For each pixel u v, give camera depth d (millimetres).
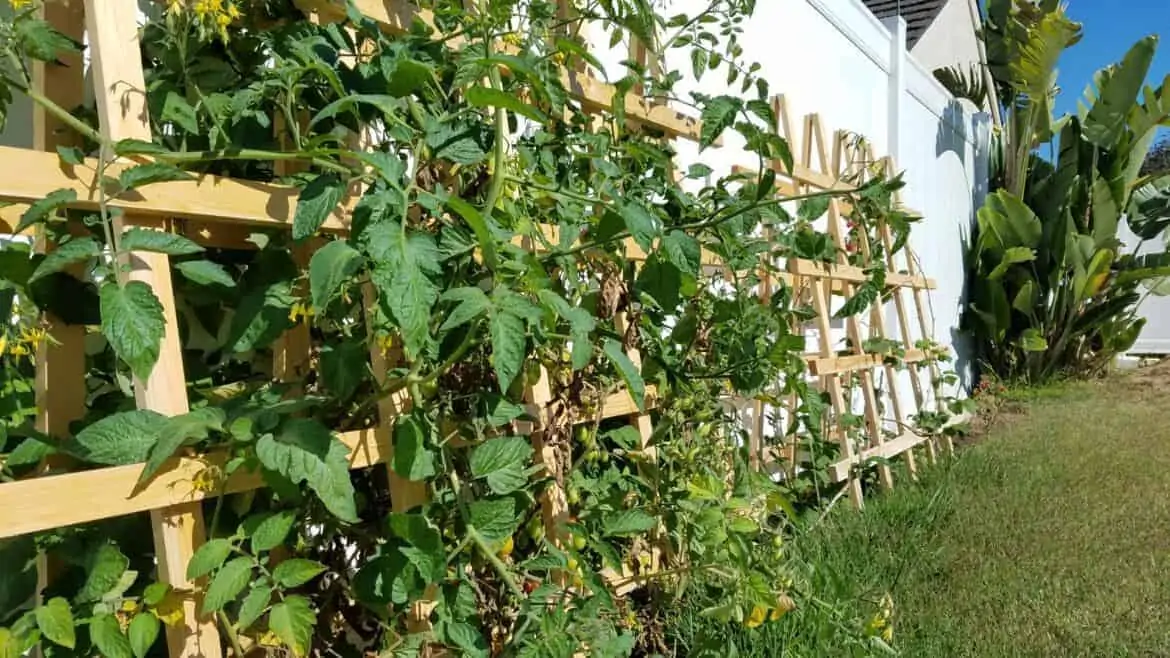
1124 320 8742
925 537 3377
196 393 1505
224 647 1394
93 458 1109
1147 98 7199
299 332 1595
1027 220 7785
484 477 1462
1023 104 8273
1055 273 8008
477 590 1504
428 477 1457
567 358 1794
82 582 1281
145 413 1161
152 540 1386
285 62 1392
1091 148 7723
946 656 2459
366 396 1499
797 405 3703
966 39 12328
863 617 2270
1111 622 2717
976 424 6457
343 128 1612
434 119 1437
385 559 1344
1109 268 8117
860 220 3861
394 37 1705
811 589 2102
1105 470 4648
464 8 1712
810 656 2184
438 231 1511
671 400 2217
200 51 1525
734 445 2465
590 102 2234
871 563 2990
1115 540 3482
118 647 1110
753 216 2248
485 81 1647
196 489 1193
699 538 1896
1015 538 3447
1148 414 6785
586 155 1884
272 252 1524
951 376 5359
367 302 1447
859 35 5387
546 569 1616
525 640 1453
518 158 1692
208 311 1570
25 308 1233
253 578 1352
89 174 1164
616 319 2096
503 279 1439
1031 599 2863
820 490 3768
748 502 2010
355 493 1617
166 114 1290
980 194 8711
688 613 2256
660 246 1747
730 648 1982
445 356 1499
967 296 8391
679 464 2168
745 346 2393
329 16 1618
